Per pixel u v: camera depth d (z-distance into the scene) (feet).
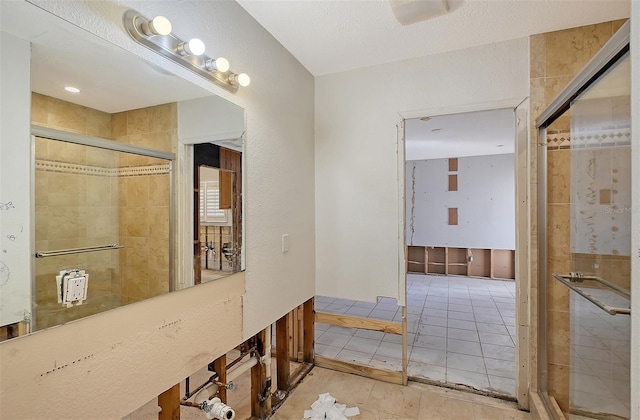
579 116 5.10
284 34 6.19
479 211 19.34
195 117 4.46
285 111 6.75
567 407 6.09
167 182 4.11
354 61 7.36
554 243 6.23
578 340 5.47
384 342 9.64
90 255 3.22
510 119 11.32
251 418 6.14
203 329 4.59
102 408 3.25
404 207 7.36
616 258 4.25
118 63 3.46
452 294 15.72
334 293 8.08
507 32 6.17
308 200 7.88
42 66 2.83
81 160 3.18
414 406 6.54
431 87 7.07
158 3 3.84
